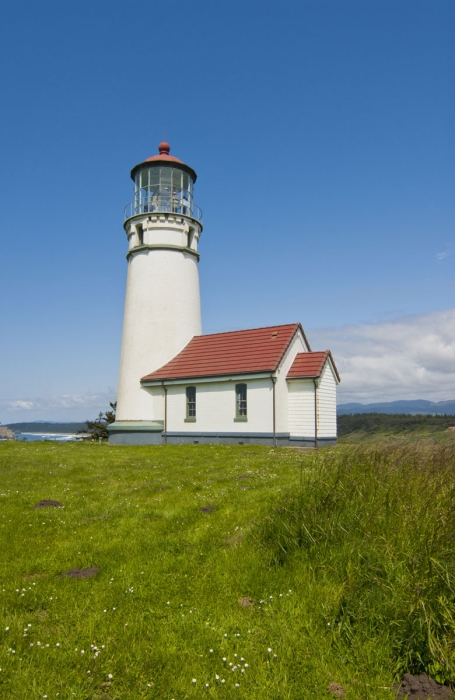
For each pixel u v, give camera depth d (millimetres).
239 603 7098
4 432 66750
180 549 9055
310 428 28297
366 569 6836
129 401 33344
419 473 9180
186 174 36250
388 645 5852
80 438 50062
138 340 33812
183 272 34750
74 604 7160
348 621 6238
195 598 7273
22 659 5816
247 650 6027
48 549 9305
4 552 9195
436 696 5211
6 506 12234
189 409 31391
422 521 7285
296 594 6961
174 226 34531
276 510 9227
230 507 11320
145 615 6895
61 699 5176
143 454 23141
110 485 15016
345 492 8664
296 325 30703
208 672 5699
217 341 32938
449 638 5641
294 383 29000
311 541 7941
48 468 18375
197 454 22516
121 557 8758
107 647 6094
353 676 5551
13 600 7203
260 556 8195
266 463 18031
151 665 5793
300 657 5863
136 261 34812
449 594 6016
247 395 28828
